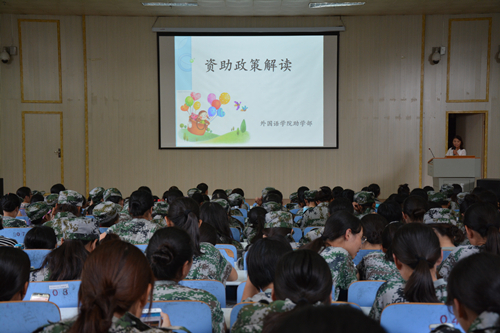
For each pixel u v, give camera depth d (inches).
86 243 86.4
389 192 357.7
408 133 354.3
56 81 349.7
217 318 60.0
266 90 353.4
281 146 355.9
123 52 350.3
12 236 129.0
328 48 350.0
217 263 83.2
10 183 353.4
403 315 54.6
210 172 359.9
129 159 355.9
